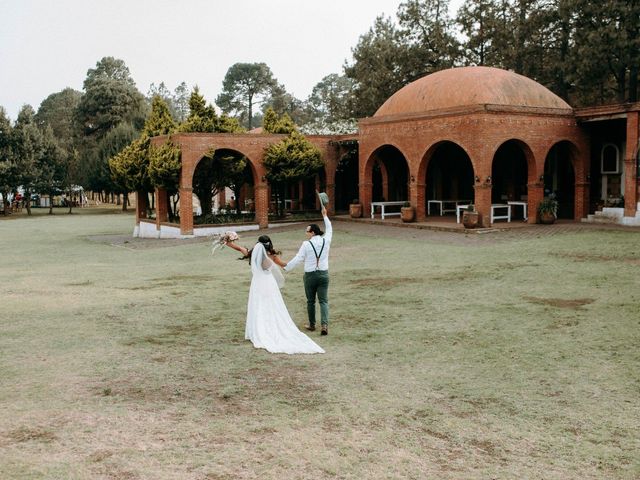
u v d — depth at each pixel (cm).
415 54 4209
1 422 580
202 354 819
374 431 558
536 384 679
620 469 483
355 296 1209
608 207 2458
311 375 722
